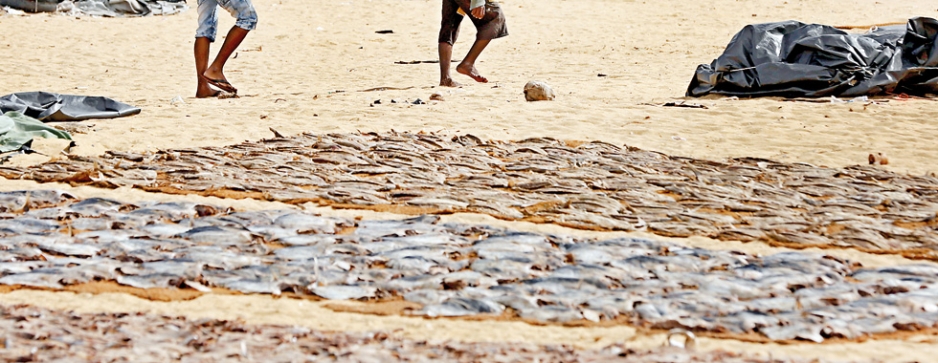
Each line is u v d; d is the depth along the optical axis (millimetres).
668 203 11289
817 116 16672
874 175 12852
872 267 9164
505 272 8703
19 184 11945
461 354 6828
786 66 18734
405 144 14398
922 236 10016
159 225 10117
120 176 12188
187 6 39156
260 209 10945
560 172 12805
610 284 8391
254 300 8055
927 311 7902
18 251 9055
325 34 33188
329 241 9531
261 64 26859
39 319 7367
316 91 21359
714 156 14062
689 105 17828
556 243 9625
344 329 7461
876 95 18688
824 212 10969
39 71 24797
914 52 19094
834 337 7363
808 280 8570
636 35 33062
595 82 22312
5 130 14008
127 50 29234
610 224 10352
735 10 39188
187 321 7469
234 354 6625
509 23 35781
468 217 10625
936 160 13766
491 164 13281
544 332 7449
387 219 10625
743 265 9016
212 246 9297
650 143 14820
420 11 38562
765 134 15414
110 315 7578
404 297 8125
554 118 16688
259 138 14969
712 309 7812
